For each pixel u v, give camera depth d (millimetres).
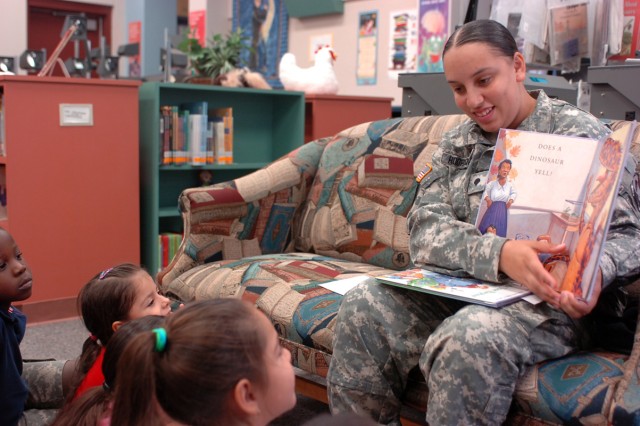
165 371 959
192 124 3775
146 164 3689
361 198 2457
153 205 3662
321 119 4191
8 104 3131
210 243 2479
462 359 1371
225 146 3947
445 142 1837
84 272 3400
